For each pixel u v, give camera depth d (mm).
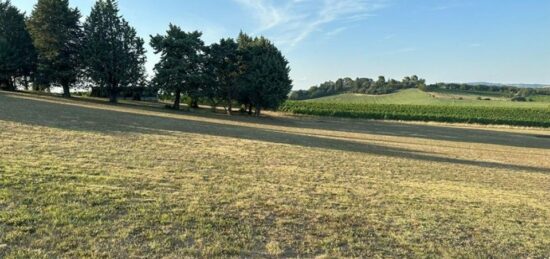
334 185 9297
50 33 43562
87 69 45312
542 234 6707
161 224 5402
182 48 47094
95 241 4637
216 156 12195
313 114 71938
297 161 12836
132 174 8125
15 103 25656
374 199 8164
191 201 6598
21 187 6262
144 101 60312
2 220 4910
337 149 18188
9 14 48531
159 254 4492
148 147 12531
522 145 33438
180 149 12883
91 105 34375
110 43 45438
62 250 4336
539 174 15586
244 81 49500
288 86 51625
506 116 70562
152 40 47406
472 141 34406
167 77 46000
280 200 7277
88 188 6641
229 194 7336
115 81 46594
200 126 24438
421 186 10258
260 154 13688
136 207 5953
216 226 5555
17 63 46781
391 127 50531
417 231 6223
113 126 18125
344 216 6668
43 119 17703
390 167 13391
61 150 10117
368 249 5301
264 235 5426
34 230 4750
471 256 5371
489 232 6543
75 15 45188
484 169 15516
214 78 49469
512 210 8328
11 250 4203
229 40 50031
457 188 10484
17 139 11141
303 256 4875
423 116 69312
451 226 6680
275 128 31781
